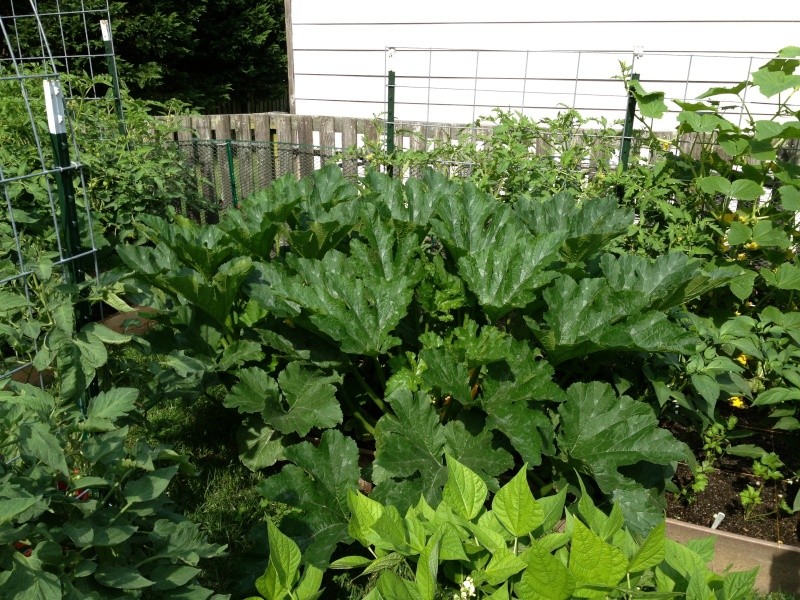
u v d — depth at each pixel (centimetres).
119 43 1338
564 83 628
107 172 455
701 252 392
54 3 1181
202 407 355
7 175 402
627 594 156
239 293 321
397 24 676
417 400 265
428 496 240
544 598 155
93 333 214
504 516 180
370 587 242
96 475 189
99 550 177
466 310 315
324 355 299
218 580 249
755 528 272
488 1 632
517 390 263
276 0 1723
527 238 297
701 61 583
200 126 713
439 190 359
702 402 306
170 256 318
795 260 368
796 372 296
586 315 277
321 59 723
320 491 250
